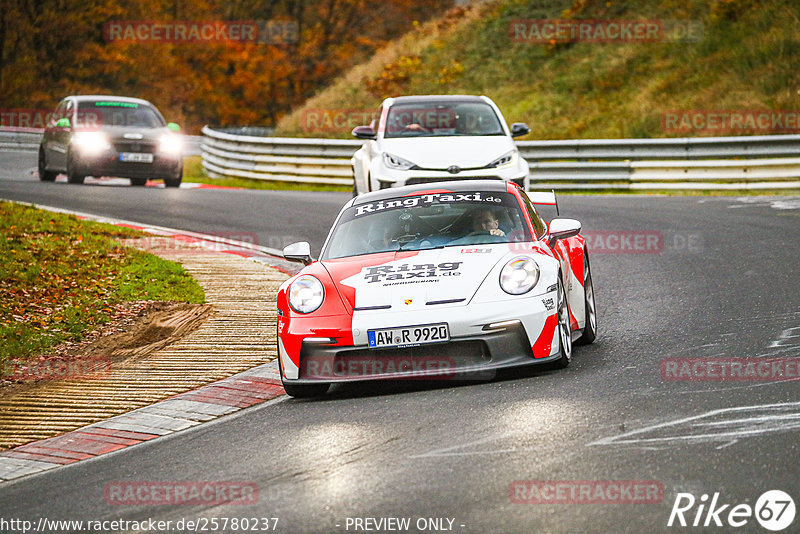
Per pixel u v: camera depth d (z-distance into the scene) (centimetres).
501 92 10962
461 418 2009
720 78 9231
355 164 5316
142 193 7150
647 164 7081
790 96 8338
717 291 3341
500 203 2772
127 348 3097
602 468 1612
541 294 2350
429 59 12294
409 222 2730
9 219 5116
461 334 2288
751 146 6969
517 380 2336
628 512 1417
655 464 1614
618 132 8900
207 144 9738
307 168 8338
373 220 2780
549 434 1830
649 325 2908
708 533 1334
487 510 1465
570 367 2436
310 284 2452
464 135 4938
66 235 4881
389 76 11625
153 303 3675
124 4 19425
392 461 1758
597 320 3069
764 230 4612
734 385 2098
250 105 19750
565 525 1387
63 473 1962
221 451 1981
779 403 1930
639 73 10075
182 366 2831
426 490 1577
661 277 3712
